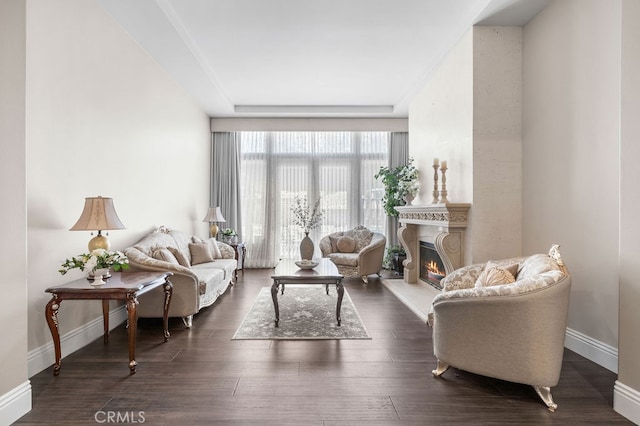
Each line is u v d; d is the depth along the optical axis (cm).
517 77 374
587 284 286
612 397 225
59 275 284
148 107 441
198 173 650
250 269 724
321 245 665
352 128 725
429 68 506
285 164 744
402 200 635
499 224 375
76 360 279
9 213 198
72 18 296
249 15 375
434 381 245
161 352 295
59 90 282
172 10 364
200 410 208
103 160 344
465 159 394
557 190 320
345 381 245
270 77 549
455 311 235
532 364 212
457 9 364
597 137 275
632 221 202
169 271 342
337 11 368
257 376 252
